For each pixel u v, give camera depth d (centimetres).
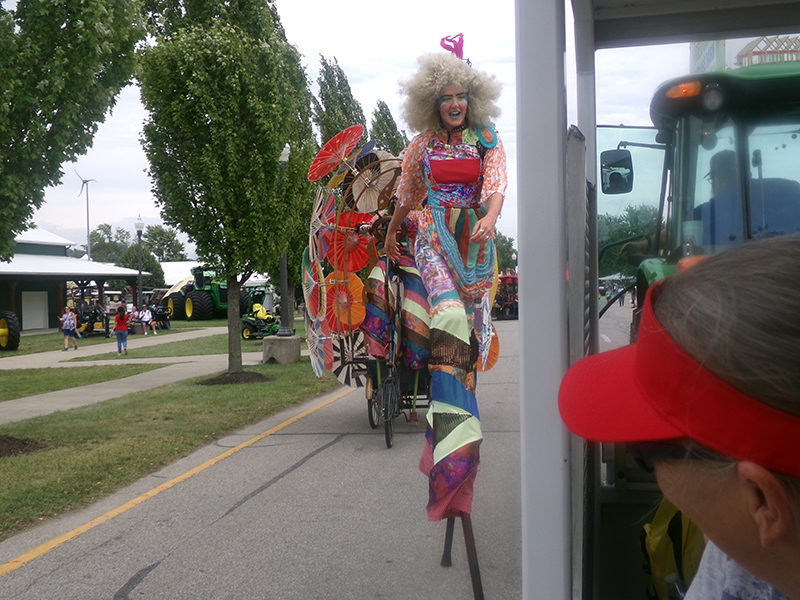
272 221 1337
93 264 4600
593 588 232
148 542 465
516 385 1123
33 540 480
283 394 1130
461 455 293
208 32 1273
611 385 83
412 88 327
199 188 1295
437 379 303
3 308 4056
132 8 792
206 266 1352
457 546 430
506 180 325
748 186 344
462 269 330
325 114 2825
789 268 65
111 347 2716
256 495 564
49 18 727
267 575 399
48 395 1275
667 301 73
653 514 246
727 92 335
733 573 95
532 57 138
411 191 349
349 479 597
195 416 939
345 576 392
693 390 67
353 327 653
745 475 66
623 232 370
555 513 139
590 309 289
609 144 362
